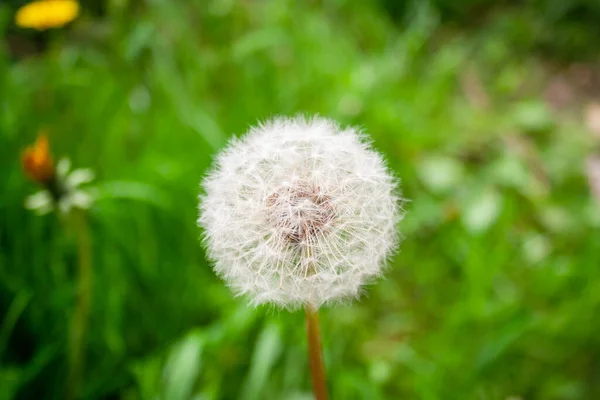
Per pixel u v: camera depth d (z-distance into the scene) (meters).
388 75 0.32
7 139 0.25
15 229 0.24
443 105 0.34
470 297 0.23
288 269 0.15
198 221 0.16
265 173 0.16
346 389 0.21
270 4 0.33
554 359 0.23
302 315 0.22
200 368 0.22
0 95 0.26
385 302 0.25
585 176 0.31
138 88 0.30
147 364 0.21
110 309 0.22
